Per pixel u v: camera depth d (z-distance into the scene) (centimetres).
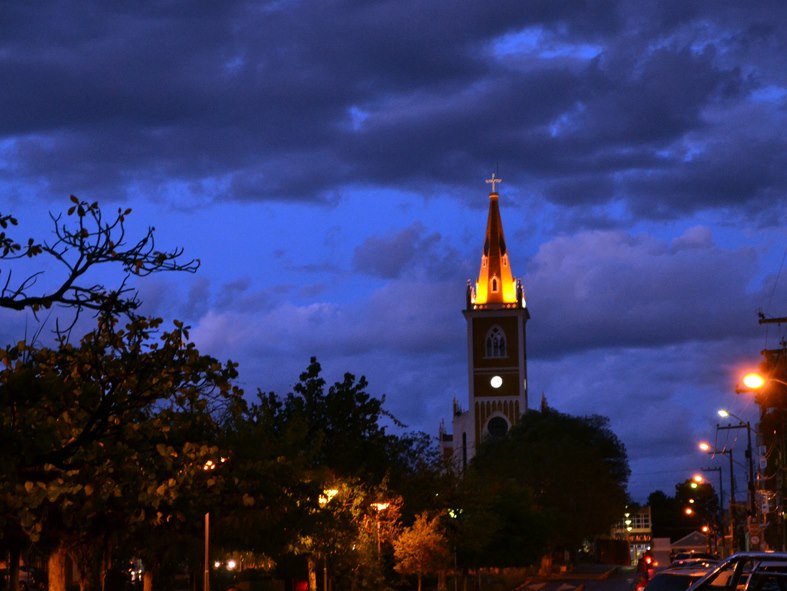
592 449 11275
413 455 5894
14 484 1312
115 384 1452
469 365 16362
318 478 3325
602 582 8575
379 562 4544
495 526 6544
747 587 1466
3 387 1348
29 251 1309
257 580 4875
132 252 1330
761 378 3672
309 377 4194
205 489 2117
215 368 1503
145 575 3250
